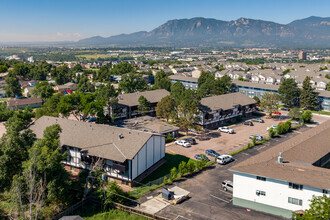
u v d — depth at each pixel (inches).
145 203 1772.9
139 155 2106.3
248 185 1692.9
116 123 3316.9
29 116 3198.8
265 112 4552.2
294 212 1476.4
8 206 1754.4
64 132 2407.7
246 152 2714.1
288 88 4724.4
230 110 3818.9
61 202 1745.8
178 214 1641.2
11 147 1835.6
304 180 1518.2
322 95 4692.4
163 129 3095.5
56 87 6643.7
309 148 2027.6
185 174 2213.3
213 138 3201.3
